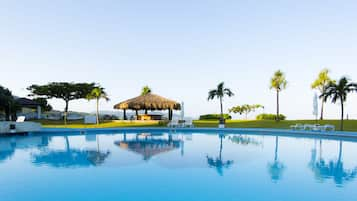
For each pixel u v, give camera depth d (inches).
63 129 711.7
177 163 299.4
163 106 1071.6
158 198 183.0
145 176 240.2
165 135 675.4
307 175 245.1
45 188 203.9
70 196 186.2
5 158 328.5
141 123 1087.0
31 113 1364.4
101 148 423.8
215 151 389.7
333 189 202.5
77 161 309.3
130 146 449.1
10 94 830.5
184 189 202.8
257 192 195.9
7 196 186.1
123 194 191.0
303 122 1102.4
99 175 243.0
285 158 331.6
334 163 301.3
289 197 184.5
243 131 762.8
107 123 1094.4
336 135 593.9
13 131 605.6
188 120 944.9
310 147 438.0
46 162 302.7
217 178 233.9
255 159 326.3
